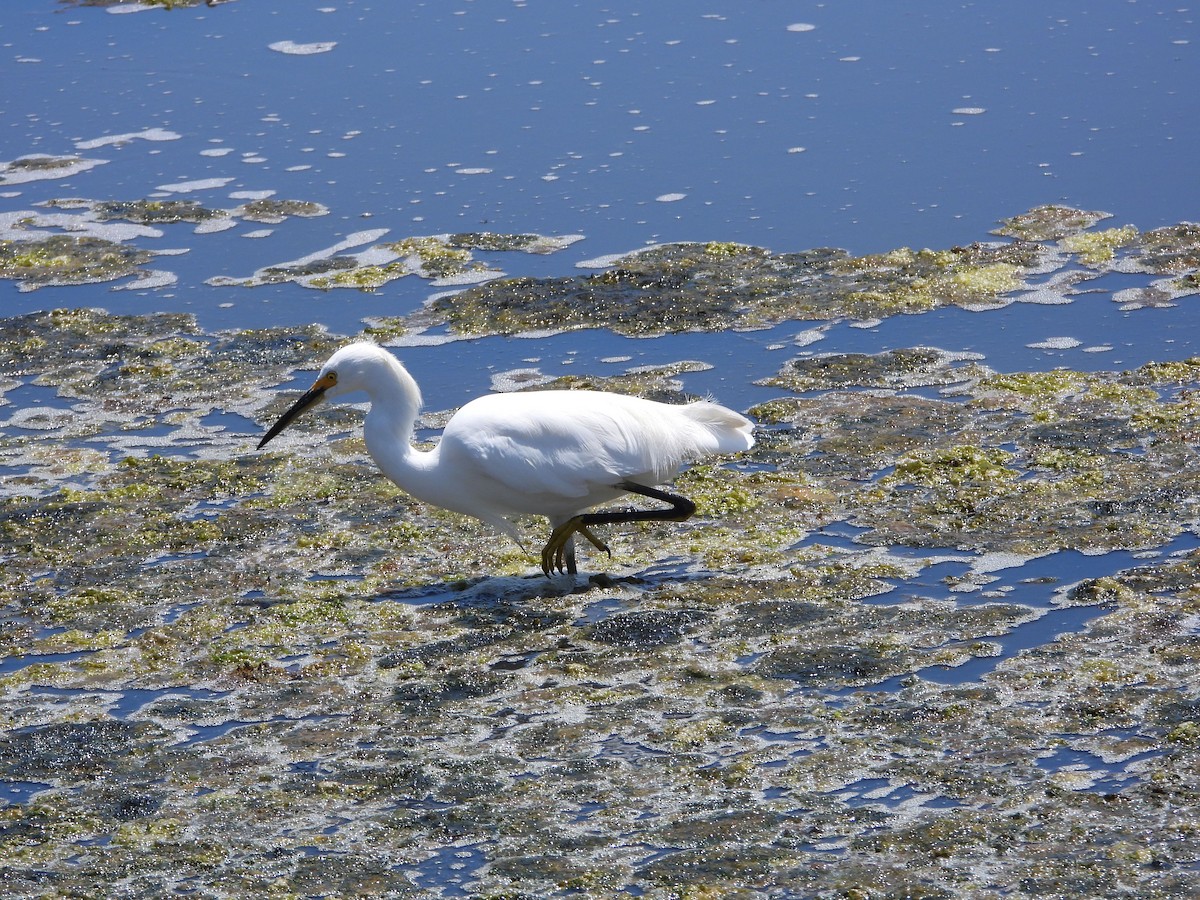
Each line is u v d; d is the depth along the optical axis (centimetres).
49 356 1688
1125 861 759
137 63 2708
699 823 819
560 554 1149
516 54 2638
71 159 2303
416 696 983
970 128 2194
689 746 899
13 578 1198
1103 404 1400
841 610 1065
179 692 1012
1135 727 887
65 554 1236
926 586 1096
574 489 1088
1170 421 1347
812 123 2252
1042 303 1667
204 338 1714
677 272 1806
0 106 2523
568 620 1079
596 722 934
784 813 823
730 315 1695
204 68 2667
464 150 2241
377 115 2398
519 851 804
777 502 1261
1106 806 809
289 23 2897
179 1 3075
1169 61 2414
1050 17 2680
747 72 2478
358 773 892
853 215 1941
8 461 1433
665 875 774
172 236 2028
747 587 1111
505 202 2053
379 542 1237
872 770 862
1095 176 2003
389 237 1975
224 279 1883
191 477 1373
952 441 1353
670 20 2777
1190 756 850
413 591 1147
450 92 2473
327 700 988
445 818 840
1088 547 1137
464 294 1784
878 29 2667
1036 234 1848
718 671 990
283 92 2528
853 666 983
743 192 2033
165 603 1147
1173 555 1113
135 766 917
